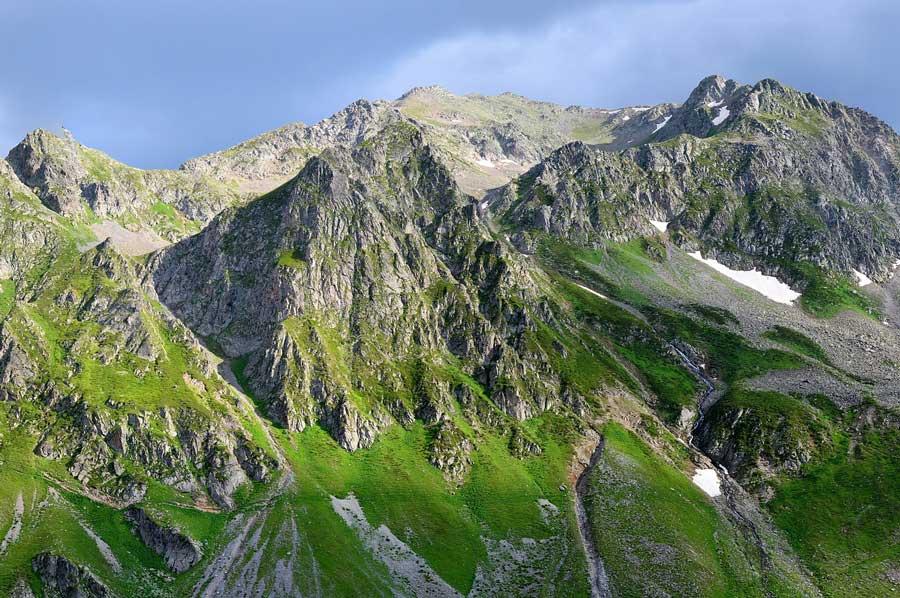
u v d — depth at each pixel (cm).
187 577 19088
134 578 18800
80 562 18488
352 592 18750
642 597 19500
